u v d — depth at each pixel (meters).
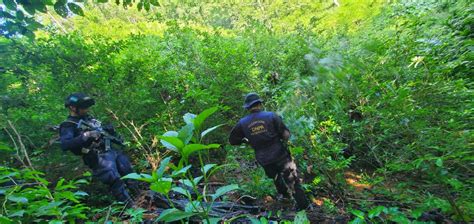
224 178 4.33
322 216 3.35
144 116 5.07
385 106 3.40
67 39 5.02
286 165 3.58
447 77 3.73
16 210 1.71
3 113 4.13
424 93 3.22
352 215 3.21
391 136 3.46
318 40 6.68
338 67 2.07
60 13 3.74
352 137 4.29
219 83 5.39
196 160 4.93
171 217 1.46
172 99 5.25
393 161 3.34
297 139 3.82
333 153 4.15
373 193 3.58
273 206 3.73
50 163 4.41
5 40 4.77
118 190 3.55
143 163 4.44
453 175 2.73
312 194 3.82
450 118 3.09
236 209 3.57
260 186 3.92
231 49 5.64
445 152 2.74
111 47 5.29
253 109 3.71
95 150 3.59
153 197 3.72
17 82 4.84
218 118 5.14
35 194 1.86
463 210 2.63
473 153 2.61
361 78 3.45
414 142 2.91
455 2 5.12
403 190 3.38
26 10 3.61
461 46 4.06
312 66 2.11
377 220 3.00
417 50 3.95
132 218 3.01
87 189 4.12
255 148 3.68
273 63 5.98
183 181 1.61
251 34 6.79
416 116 3.13
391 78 3.73
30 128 4.41
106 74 4.82
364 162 4.54
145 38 7.16
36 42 4.96
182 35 6.13
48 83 4.70
